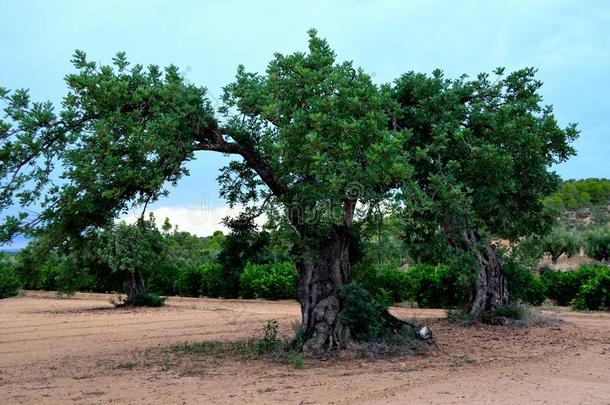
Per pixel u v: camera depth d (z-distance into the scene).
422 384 7.96
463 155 11.11
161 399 7.24
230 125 10.87
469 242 13.74
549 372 8.91
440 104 11.77
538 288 21.45
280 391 7.60
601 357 10.32
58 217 9.55
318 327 10.68
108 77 9.62
